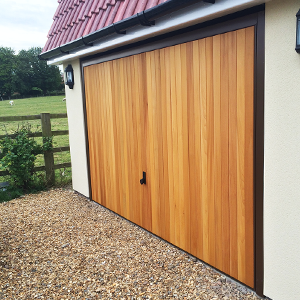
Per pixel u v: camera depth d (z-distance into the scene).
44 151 6.34
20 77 71.25
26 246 3.78
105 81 4.52
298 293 2.37
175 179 3.49
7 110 30.33
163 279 2.97
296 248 2.34
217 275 3.03
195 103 3.08
